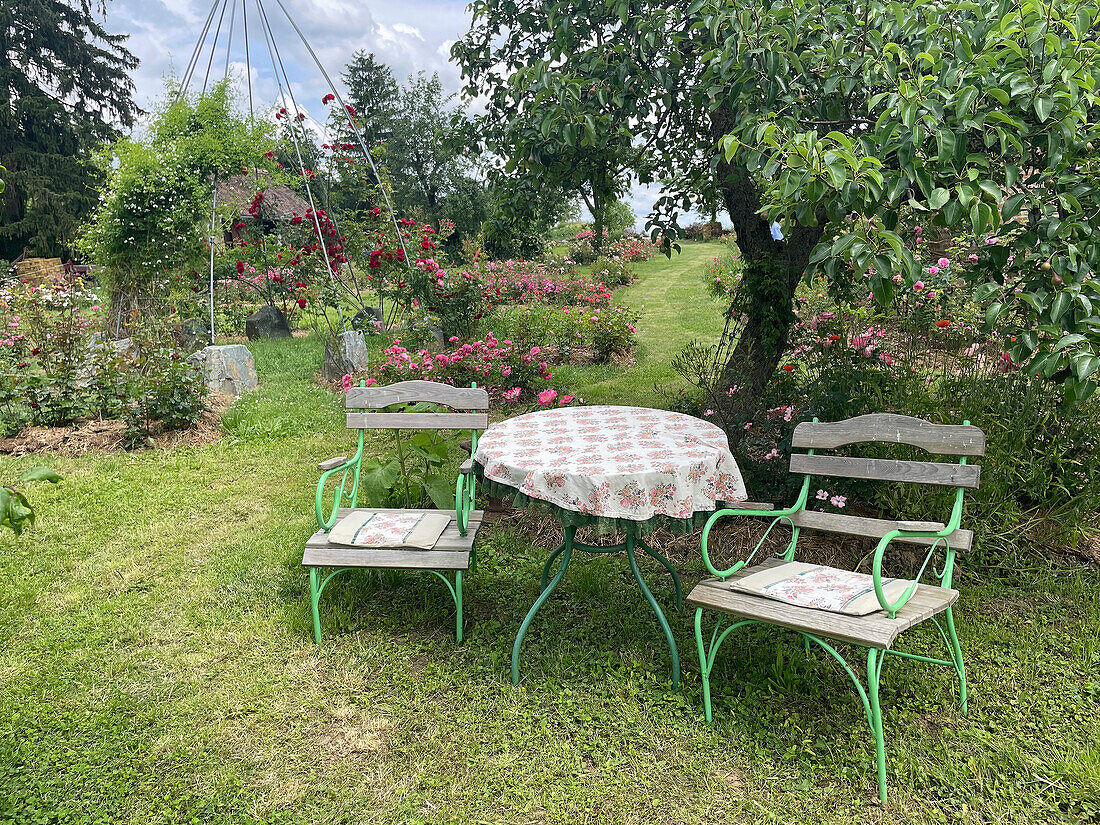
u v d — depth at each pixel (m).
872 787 2.05
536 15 4.43
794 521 2.65
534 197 5.04
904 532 2.22
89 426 5.87
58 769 2.21
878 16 2.90
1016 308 3.07
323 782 2.14
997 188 2.39
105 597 3.29
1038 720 2.29
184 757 2.25
